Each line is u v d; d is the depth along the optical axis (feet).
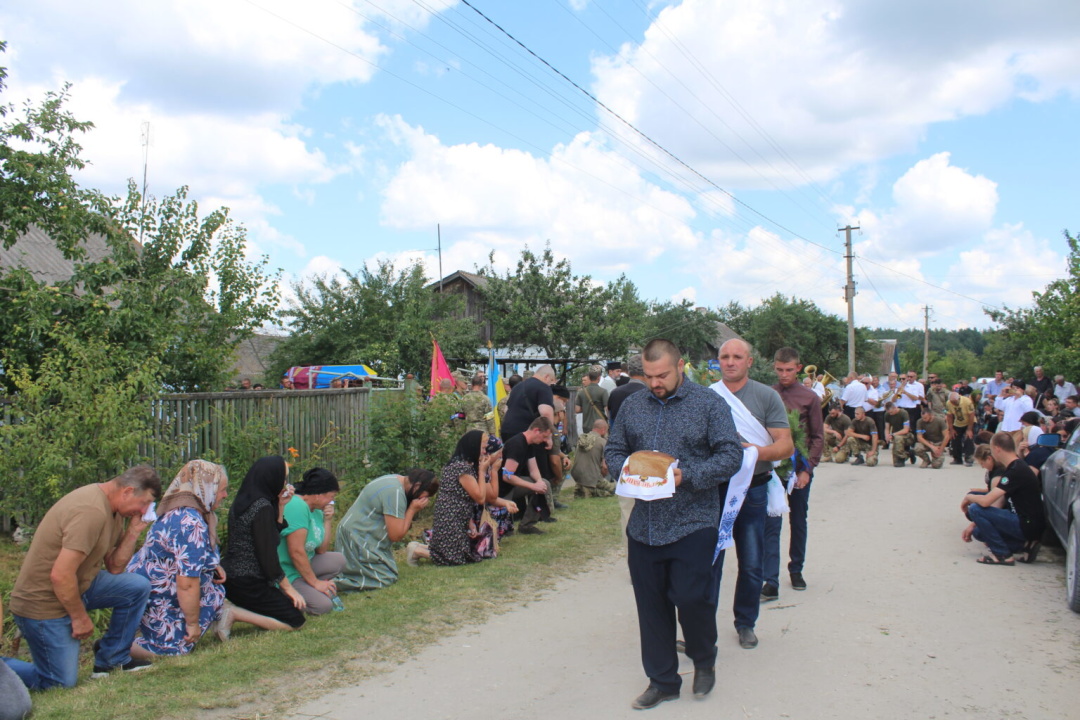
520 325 100.37
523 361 105.40
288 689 14.01
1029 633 16.67
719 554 13.74
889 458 54.24
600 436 36.09
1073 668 14.53
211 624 16.84
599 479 36.17
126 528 17.60
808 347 172.65
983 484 40.16
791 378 20.24
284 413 32.14
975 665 14.73
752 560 16.07
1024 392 49.14
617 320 103.91
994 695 13.28
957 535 27.17
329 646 16.30
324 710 13.09
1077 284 71.51
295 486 20.12
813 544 25.95
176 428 27.12
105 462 19.27
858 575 21.77
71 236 29.22
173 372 30.96
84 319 27.78
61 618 14.25
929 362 265.75
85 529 14.01
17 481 18.75
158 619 15.88
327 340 91.25
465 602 19.57
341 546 21.08
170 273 30.96
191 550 15.90
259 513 17.37
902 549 25.05
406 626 17.67
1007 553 22.88
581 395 38.47
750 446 14.37
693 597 12.69
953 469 47.29
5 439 19.35
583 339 101.19
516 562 23.70
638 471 12.43
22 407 19.95
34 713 12.93
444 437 31.12
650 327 147.13
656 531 12.78
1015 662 14.88
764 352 175.94
